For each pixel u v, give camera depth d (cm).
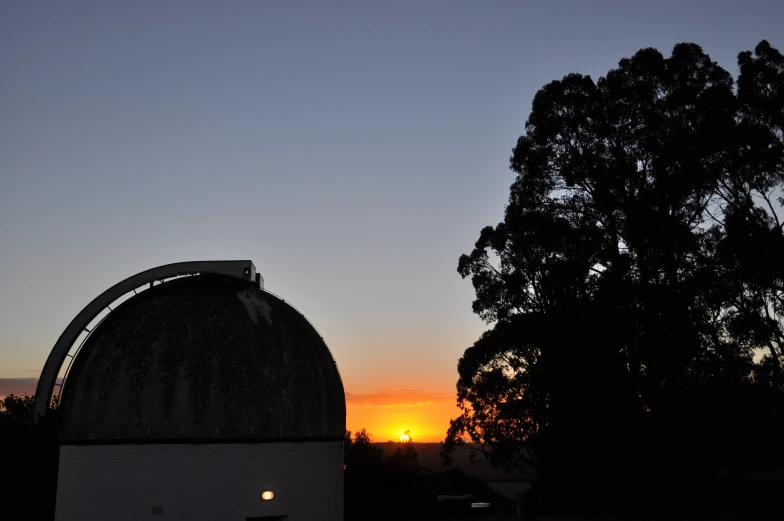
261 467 2905
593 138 4316
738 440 3850
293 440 2981
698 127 3981
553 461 4225
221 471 2847
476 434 4825
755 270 3706
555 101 4356
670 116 4144
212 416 2861
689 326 3738
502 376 4534
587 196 4325
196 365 2923
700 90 4125
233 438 2867
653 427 3800
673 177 3938
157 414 2828
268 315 3266
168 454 2812
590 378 3847
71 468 2794
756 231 3709
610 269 4069
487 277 4881
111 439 2797
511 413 4475
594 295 4012
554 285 4212
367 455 6088
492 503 6606
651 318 3812
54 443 3528
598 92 4303
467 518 5253
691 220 4062
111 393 2864
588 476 4031
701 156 3922
